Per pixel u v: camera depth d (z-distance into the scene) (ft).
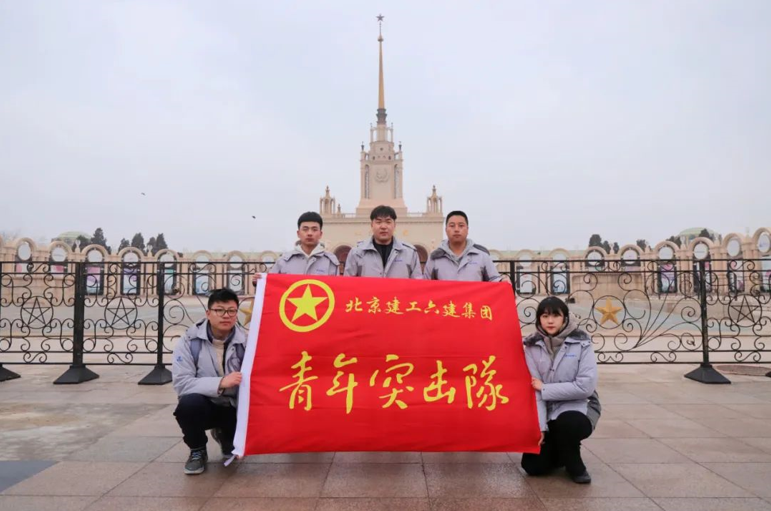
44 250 71.41
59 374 26.37
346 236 192.24
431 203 202.90
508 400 12.81
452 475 12.84
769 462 13.55
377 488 11.97
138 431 16.44
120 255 78.13
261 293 13.53
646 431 16.40
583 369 12.62
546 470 12.78
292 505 10.98
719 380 23.90
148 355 33.71
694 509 10.80
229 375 12.69
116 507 10.84
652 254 76.18
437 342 13.15
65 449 14.65
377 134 210.59
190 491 11.72
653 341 39.42
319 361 12.87
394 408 12.59
